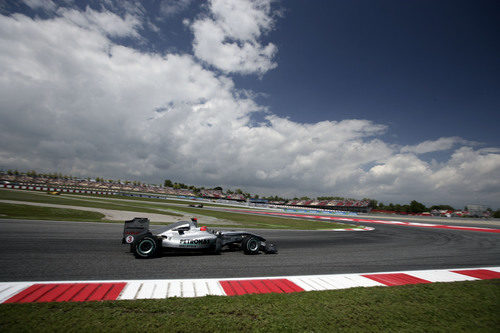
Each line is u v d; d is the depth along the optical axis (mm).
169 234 6949
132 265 5637
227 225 17469
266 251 7945
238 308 3387
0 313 2926
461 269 6531
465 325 3205
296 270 5812
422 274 5867
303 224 22703
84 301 3430
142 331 2645
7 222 11867
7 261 5418
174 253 7215
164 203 51688
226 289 4270
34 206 21406
